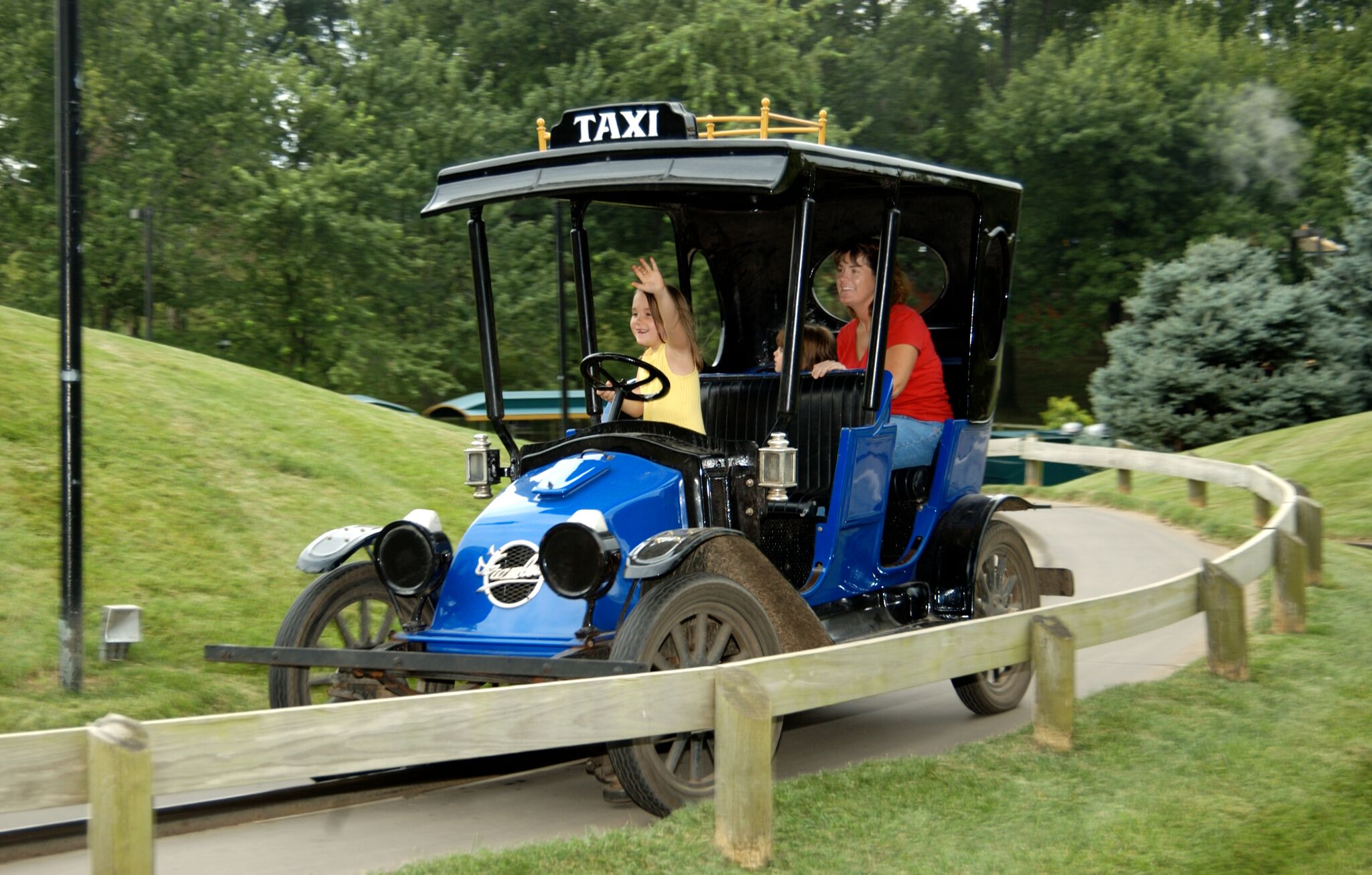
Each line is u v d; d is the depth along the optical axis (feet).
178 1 106.22
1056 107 123.13
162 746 11.40
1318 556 31.81
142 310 102.78
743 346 25.64
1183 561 39.42
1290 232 122.83
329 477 34.78
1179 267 73.97
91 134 101.09
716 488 18.40
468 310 102.63
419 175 106.83
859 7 156.66
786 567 19.79
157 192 100.99
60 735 10.87
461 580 17.94
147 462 31.27
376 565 18.19
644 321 20.72
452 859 14.30
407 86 112.98
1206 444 71.51
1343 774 18.45
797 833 15.52
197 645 23.80
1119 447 59.36
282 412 39.06
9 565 24.88
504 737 13.53
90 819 10.90
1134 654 27.14
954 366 23.84
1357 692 22.53
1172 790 17.67
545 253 99.19
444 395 102.78
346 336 100.48
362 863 15.55
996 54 151.64
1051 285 130.41
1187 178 124.77
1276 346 70.49
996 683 23.44
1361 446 51.70
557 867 14.17
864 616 21.01
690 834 15.20
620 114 19.10
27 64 100.73
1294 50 137.08
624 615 17.39
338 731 12.43
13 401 31.76
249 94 104.63
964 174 22.00
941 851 15.29
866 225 24.11
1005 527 23.40
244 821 17.19
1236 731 20.34
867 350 22.68
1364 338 70.33
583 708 14.08
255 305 102.22
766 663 15.62
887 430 20.93
